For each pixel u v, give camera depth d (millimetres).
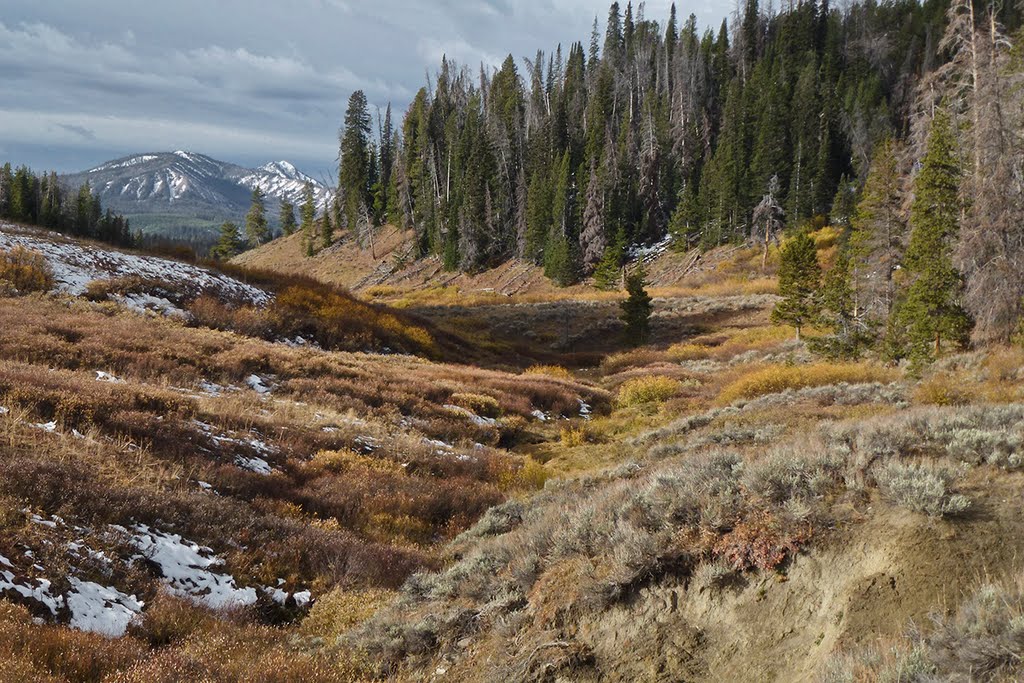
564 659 5363
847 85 96312
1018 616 3697
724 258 78812
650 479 7832
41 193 120500
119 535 8055
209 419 14852
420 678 6027
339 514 12133
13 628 5355
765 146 82688
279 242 138875
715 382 28922
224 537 9219
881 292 33688
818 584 4887
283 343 31484
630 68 120000
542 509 10758
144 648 6191
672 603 5387
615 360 42656
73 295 28625
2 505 7496
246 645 6684
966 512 5031
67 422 11391
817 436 7574
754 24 117688
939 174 22469
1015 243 20766
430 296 80875
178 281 33719
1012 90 21969
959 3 24375
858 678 3885
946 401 14805
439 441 19625
